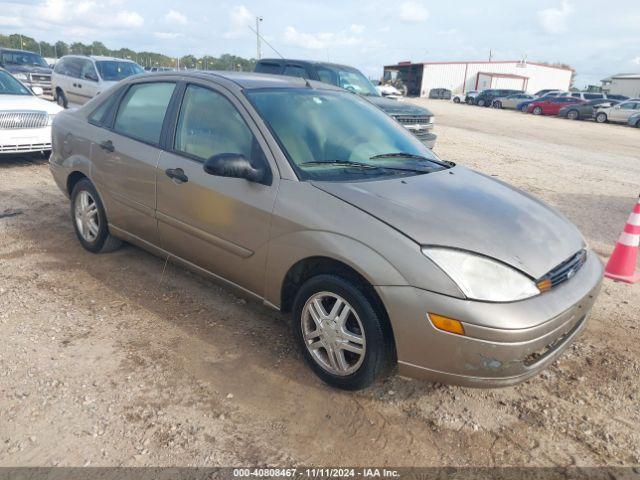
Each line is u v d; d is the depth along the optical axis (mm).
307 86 4043
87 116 4695
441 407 2936
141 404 2828
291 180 3111
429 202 2992
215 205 3418
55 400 2822
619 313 4156
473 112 31406
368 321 2754
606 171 11188
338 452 2572
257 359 3293
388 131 4047
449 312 2502
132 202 4117
